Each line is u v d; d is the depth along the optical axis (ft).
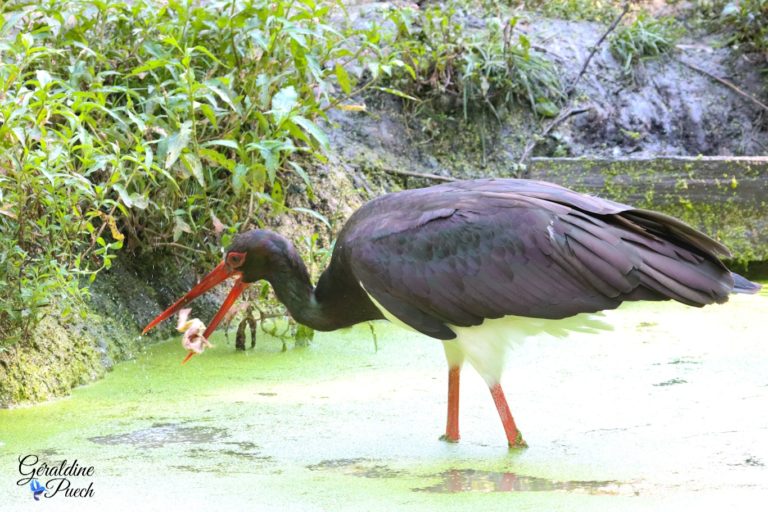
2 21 35.12
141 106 40.06
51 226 33.27
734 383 34.81
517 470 27.35
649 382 35.17
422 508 24.52
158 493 25.63
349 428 30.99
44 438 29.96
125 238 41.70
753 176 47.83
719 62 60.54
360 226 30.35
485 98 55.01
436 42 54.39
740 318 43.55
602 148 56.70
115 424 31.32
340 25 53.72
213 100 37.81
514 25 55.21
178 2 40.40
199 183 39.47
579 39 59.67
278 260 32.09
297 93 41.06
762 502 24.66
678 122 58.29
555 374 36.40
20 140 31.22
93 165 34.19
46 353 34.63
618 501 24.85
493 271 28.40
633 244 27.73
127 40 40.86
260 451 29.01
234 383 35.70
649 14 62.90
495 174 54.29
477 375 36.42
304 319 32.22
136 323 40.19
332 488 25.95
